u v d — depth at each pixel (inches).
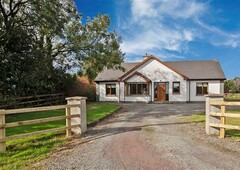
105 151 227.0
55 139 276.2
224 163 188.9
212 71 983.6
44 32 684.1
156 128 349.4
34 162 197.3
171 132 317.7
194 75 972.6
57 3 634.2
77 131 311.3
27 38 605.6
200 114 511.5
